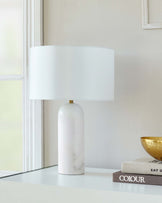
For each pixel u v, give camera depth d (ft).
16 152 6.91
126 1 5.96
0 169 7.04
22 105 6.68
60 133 5.36
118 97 6.01
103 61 5.13
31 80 5.18
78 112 5.31
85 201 4.37
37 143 6.48
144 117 5.83
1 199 4.90
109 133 6.07
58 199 4.53
